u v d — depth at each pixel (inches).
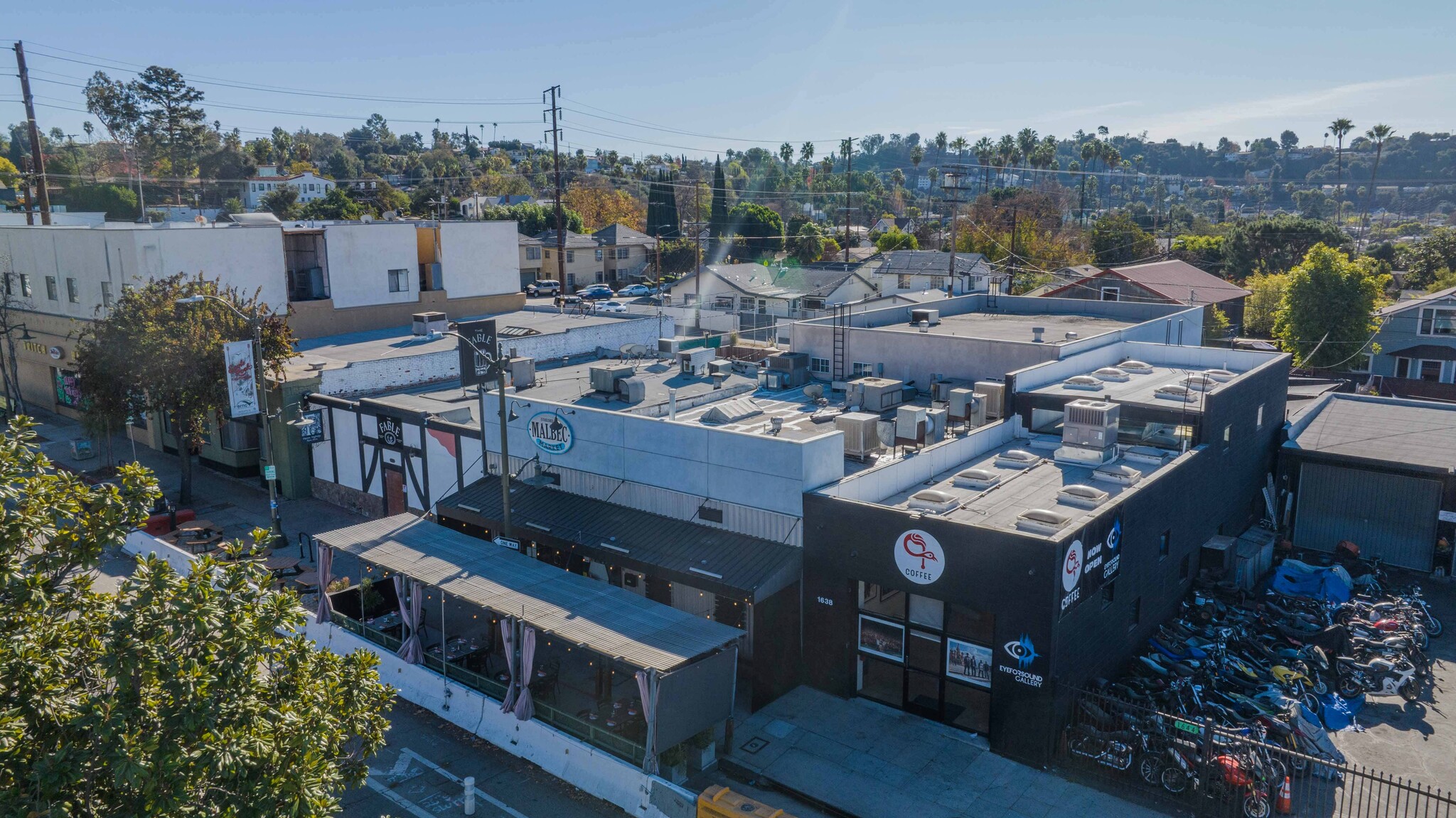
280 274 2037.4
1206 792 739.4
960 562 831.1
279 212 5315.0
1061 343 1375.5
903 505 960.3
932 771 808.3
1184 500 1056.2
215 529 1413.6
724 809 710.5
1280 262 4293.8
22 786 424.2
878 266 3833.7
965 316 1879.9
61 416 2239.2
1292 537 1389.0
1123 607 923.4
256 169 6830.7
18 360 2377.0
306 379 1594.5
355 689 554.6
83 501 517.3
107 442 1793.8
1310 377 2177.7
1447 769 799.7
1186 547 1082.1
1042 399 1198.9
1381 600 1127.6
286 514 1542.8
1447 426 1491.1
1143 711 802.8
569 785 824.9
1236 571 1175.0
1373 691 926.4
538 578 966.4
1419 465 1277.1
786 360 1524.4
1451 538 1273.4
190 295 1546.5
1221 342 2694.4
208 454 1819.6
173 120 5821.9
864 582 921.5
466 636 1095.0
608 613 879.1
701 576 916.0
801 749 847.7
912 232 6136.8
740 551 953.5
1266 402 1336.1
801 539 941.8
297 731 493.0
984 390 1256.8
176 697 436.1
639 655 786.2
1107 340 1469.0
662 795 756.0
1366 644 981.8
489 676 999.0
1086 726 805.2
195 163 6254.9
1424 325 2415.1
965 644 861.8
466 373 1224.2
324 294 2180.1
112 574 1283.2
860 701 935.7
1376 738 854.5
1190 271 3218.5
